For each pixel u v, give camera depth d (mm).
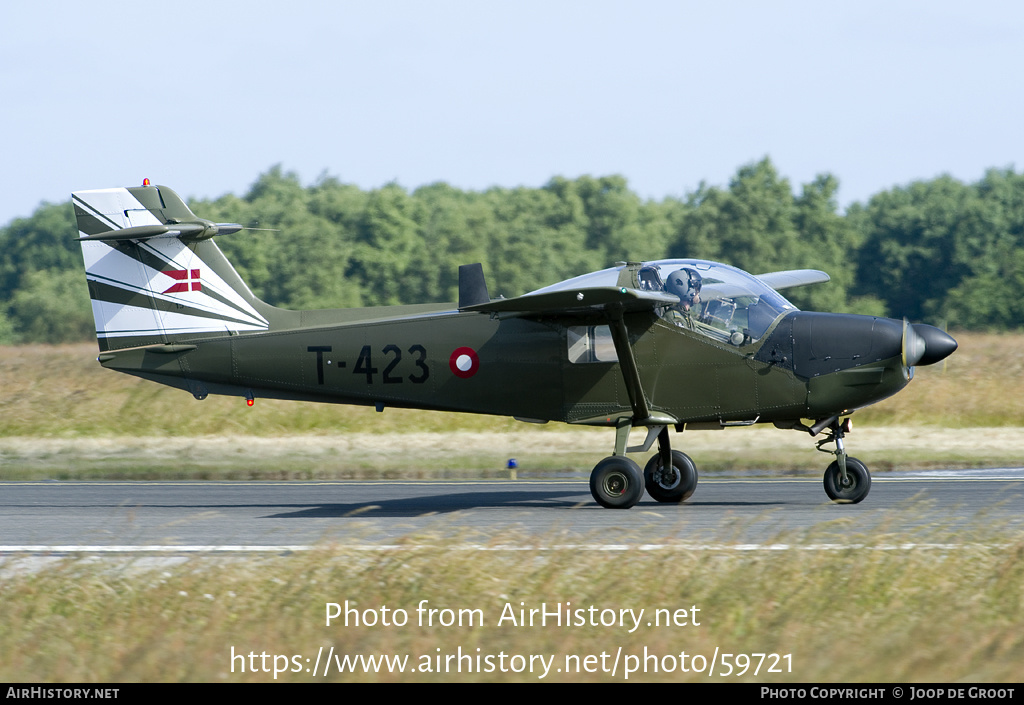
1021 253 198875
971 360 85250
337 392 42844
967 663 18719
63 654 20344
